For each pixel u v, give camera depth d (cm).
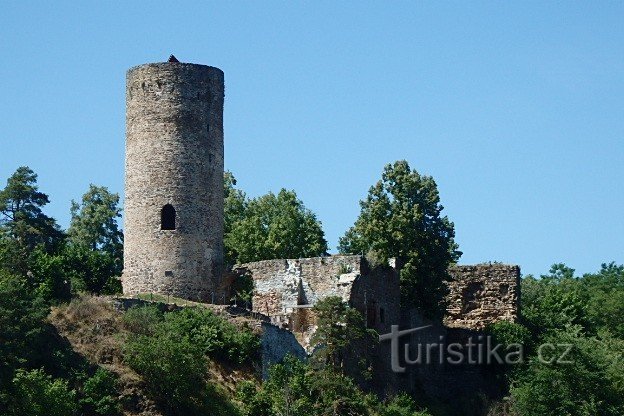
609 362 15338
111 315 13488
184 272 14975
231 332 13775
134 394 12562
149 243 15000
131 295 14888
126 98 15388
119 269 17938
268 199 19275
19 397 11625
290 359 13875
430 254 16212
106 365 12756
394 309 15550
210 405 12769
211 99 15388
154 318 13612
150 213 15050
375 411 13888
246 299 15350
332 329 14150
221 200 15425
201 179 15200
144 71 15250
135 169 15175
